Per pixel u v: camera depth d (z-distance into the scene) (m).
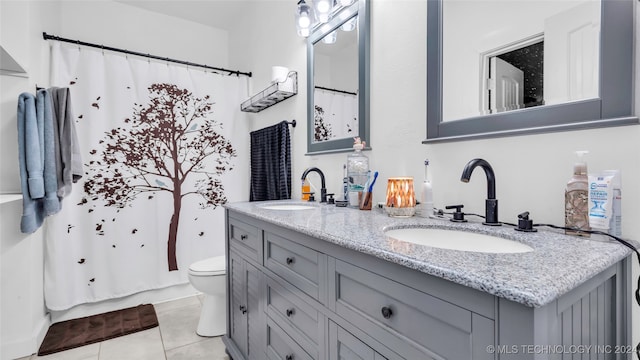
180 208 2.65
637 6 0.76
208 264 2.04
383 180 1.46
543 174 0.92
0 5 1.75
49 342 1.89
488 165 0.96
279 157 2.23
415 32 1.30
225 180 2.86
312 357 0.97
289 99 2.27
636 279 0.76
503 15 1.00
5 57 1.64
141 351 1.82
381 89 1.47
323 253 0.91
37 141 1.70
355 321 0.79
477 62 1.07
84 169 2.28
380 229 0.94
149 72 2.53
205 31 3.26
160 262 2.56
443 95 1.18
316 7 1.61
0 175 1.81
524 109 0.95
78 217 2.26
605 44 0.79
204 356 1.77
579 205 0.80
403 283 0.65
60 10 2.54
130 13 2.88
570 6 0.86
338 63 1.72
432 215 1.17
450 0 1.16
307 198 1.90
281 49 2.34
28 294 1.81
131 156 2.45
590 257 0.61
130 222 2.45
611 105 0.78
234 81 2.89
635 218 0.77
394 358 0.67
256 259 1.38
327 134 1.82
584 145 0.85
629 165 0.77
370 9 1.52
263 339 1.31
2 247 1.76
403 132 1.36
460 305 0.54
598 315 0.63
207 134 2.77
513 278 0.49
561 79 0.87
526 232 0.85
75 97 2.25
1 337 1.74
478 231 0.92
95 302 2.32
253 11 2.79
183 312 2.36
